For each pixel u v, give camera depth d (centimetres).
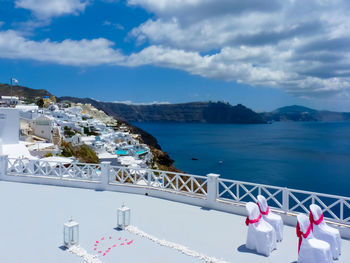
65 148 4962
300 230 552
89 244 663
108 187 1164
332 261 541
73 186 1223
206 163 8112
